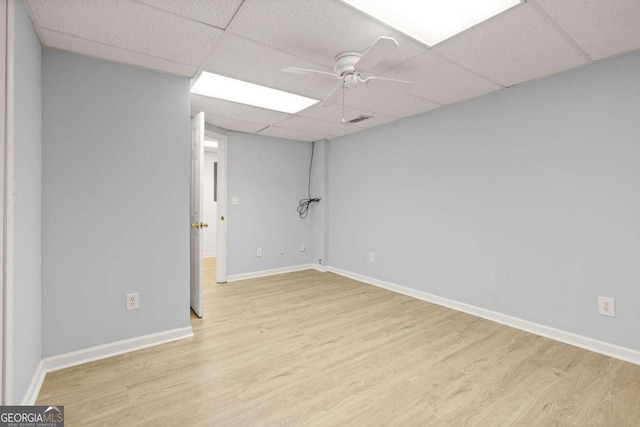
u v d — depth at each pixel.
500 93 2.82
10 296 1.34
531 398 1.76
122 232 2.28
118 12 1.66
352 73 2.11
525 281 2.69
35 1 1.56
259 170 4.62
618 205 2.20
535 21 1.74
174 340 2.49
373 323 2.86
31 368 1.74
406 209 3.73
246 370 2.05
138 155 2.33
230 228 4.36
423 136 3.51
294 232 5.01
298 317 3.01
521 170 2.70
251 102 3.17
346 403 1.72
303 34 1.89
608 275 2.24
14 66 1.40
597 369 2.05
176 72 2.43
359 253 4.41
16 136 1.48
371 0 1.58
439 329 2.72
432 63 2.26
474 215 3.05
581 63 2.27
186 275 2.58
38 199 1.89
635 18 1.70
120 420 1.57
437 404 1.71
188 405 1.69
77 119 2.10
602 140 2.26
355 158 4.45
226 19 1.73
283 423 1.56
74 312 2.11
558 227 2.49
